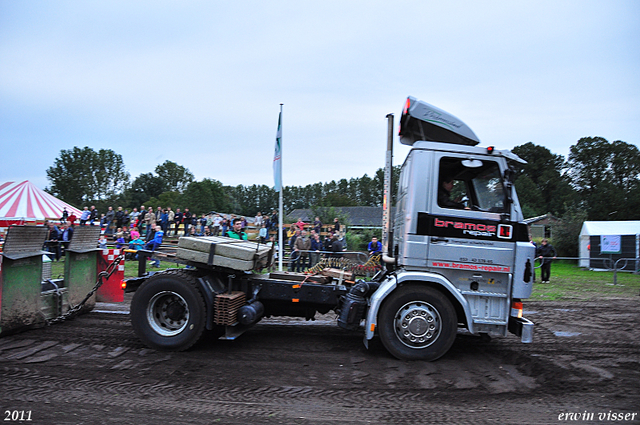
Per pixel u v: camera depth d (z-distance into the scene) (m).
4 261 5.47
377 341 5.91
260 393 4.02
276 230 20.17
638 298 10.45
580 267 21.94
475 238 5.06
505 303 5.06
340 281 5.62
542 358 5.26
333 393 4.06
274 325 6.86
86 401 3.77
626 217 45.75
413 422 3.51
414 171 5.15
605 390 4.21
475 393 4.12
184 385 4.18
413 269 5.14
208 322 5.19
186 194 67.56
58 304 6.40
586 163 61.62
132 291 5.62
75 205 82.44
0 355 4.94
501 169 5.14
